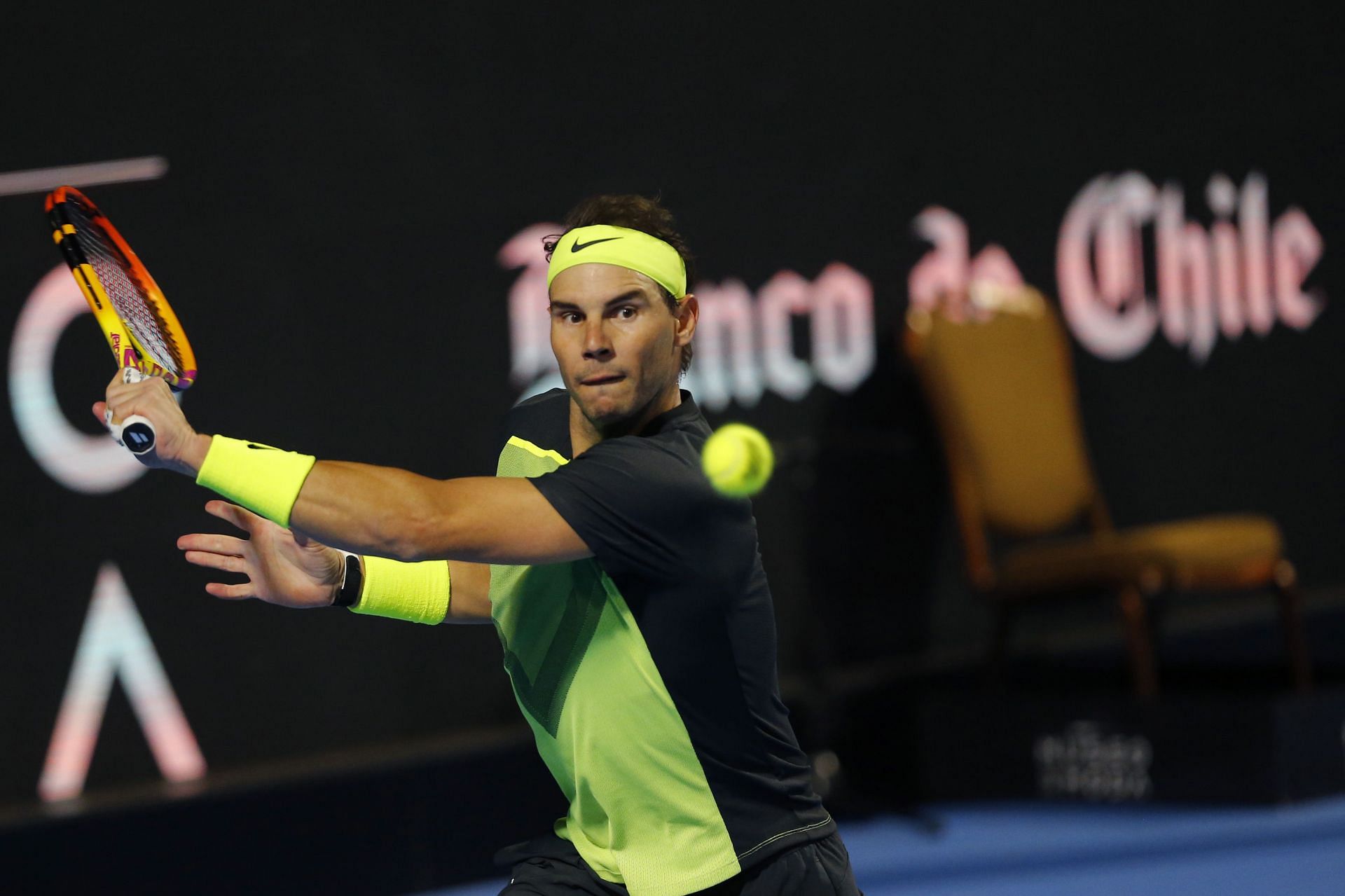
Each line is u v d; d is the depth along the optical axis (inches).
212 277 626.8
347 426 658.8
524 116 705.6
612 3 729.0
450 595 343.0
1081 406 861.2
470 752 663.8
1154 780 737.0
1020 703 762.8
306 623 653.9
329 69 655.8
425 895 647.8
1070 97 858.8
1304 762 724.7
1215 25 904.9
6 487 587.8
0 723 587.8
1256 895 621.0
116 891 582.6
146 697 617.6
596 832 323.0
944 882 652.1
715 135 757.3
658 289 294.0
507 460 331.3
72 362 602.2
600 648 299.6
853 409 794.8
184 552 627.2
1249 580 767.7
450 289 686.5
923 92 815.7
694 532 285.6
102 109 603.5
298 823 621.3
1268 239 924.6
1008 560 773.3
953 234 823.1
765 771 309.4
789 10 776.9
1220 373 908.0
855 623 794.8
